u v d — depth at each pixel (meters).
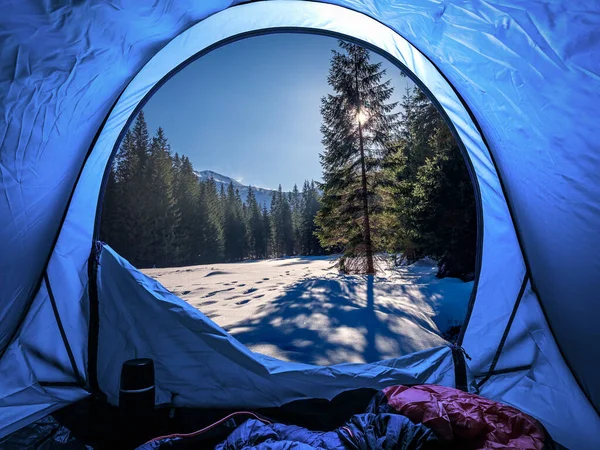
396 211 16.36
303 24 3.22
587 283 2.34
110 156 3.17
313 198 72.06
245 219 75.81
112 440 2.33
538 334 2.95
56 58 1.86
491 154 2.94
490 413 2.05
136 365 2.43
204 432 2.30
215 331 2.84
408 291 9.28
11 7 1.46
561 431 2.33
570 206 2.22
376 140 17.09
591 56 1.54
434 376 2.93
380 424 1.93
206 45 3.13
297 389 2.79
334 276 13.60
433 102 3.28
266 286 12.60
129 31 2.10
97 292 2.96
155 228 46.47
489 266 3.20
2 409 2.53
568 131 1.94
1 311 2.58
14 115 1.96
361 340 4.88
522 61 1.88
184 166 68.88
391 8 2.23
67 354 2.95
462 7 1.80
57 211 2.80
